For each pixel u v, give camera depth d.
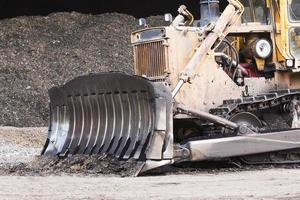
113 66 33.41
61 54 34.06
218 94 17.14
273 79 17.78
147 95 15.50
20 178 14.57
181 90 16.72
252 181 13.98
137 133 15.68
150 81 15.48
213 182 13.94
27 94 30.36
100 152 16.22
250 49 17.72
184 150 15.85
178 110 16.34
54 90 17.56
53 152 17.25
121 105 16.08
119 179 14.51
